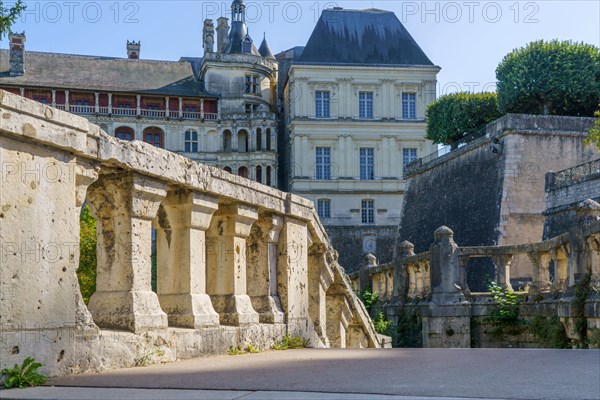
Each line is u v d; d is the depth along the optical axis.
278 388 6.01
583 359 7.81
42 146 7.20
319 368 7.54
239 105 79.75
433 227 49.28
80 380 6.85
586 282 14.84
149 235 8.90
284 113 84.25
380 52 77.94
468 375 6.59
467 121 60.38
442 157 49.72
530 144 40.50
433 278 20.97
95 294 8.65
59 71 76.75
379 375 6.75
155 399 5.58
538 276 18.47
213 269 11.03
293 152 75.94
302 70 76.00
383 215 76.12
